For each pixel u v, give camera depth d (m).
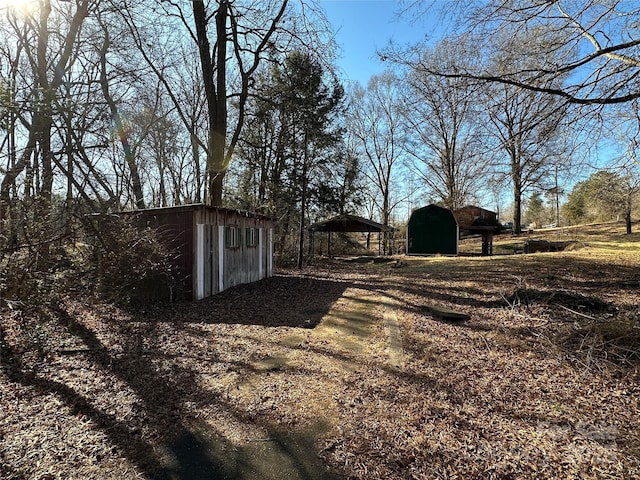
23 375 4.05
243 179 19.80
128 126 12.50
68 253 5.21
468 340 5.16
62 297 5.05
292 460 2.59
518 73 6.42
